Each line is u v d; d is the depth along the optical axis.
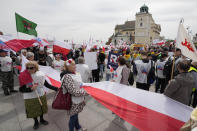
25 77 2.60
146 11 65.38
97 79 6.31
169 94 2.38
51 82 4.14
